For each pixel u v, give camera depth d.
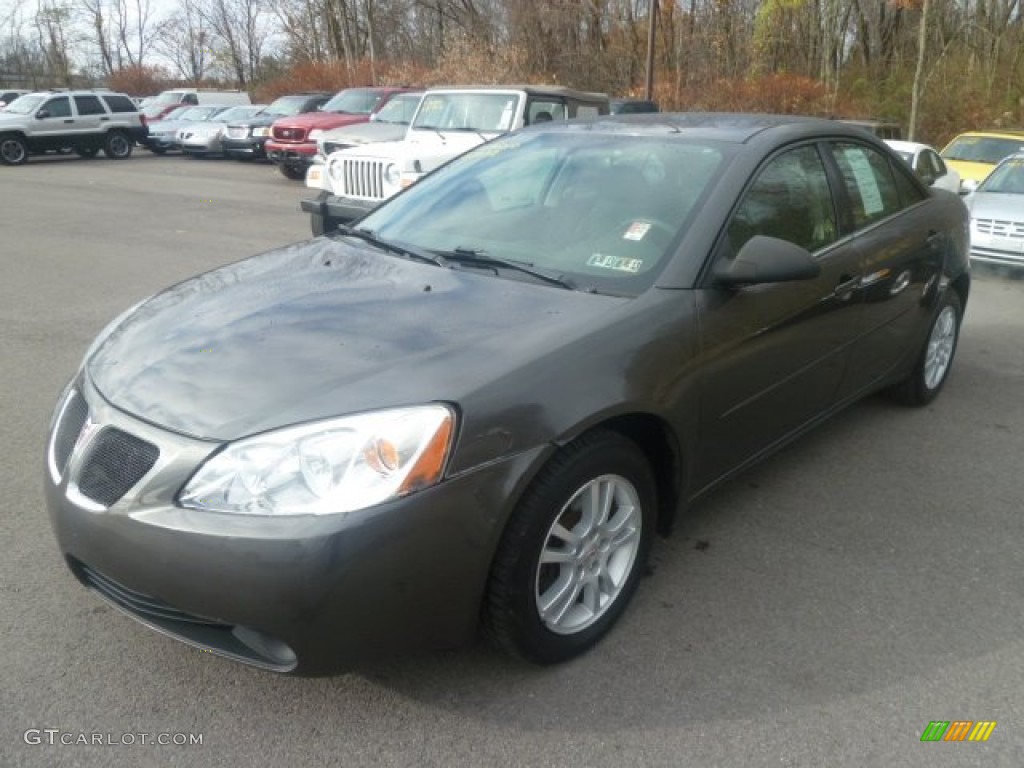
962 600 3.09
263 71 51.00
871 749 2.38
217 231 11.02
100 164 21.66
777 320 3.27
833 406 3.98
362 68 33.97
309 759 2.31
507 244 3.32
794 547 3.43
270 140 17.77
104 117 23.12
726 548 3.42
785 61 31.25
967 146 14.41
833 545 3.46
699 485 3.15
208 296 3.08
